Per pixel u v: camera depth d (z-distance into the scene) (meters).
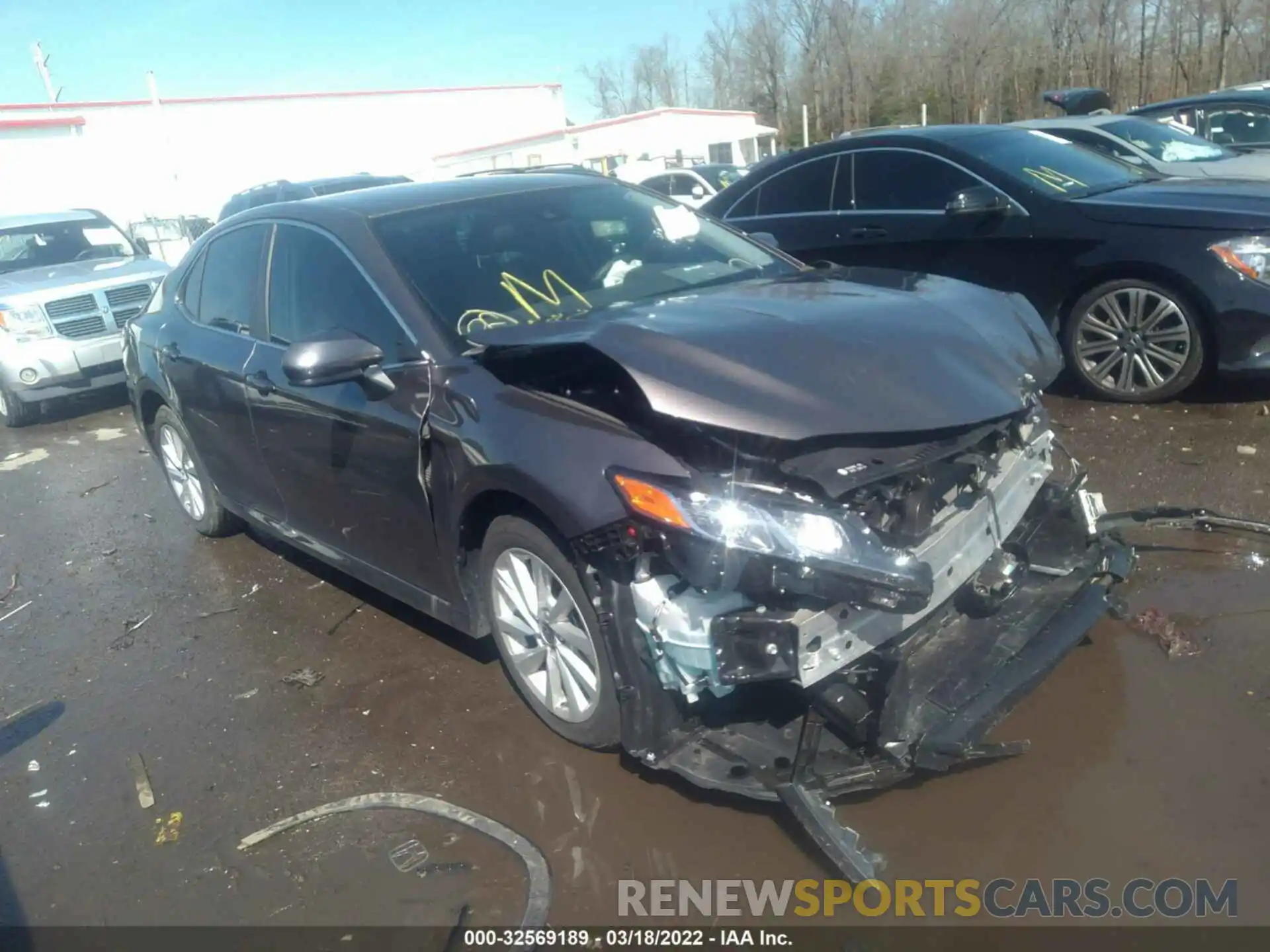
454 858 2.94
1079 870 2.63
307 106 36.72
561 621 3.20
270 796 3.34
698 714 3.02
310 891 2.87
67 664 4.48
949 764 2.71
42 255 10.40
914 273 3.94
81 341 9.03
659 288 3.86
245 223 4.70
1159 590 3.86
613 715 3.08
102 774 3.60
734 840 2.88
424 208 4.05
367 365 3.35
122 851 3.17
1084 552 3.53
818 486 2.66
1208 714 3.15
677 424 2.77
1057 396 6.25
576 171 4.87
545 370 3.16
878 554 2.60
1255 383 6.00
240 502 5.02
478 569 3.50
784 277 4.02
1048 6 38.00
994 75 40.41
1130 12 35.25
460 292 3.65
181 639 4.56
